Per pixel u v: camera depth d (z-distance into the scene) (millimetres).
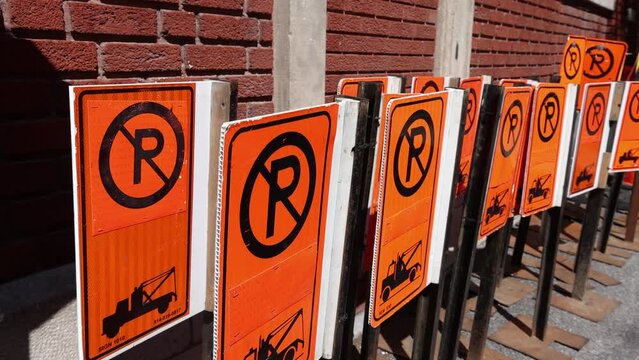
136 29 2006
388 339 3406
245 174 1184
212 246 1498
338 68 3268
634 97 3789
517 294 4090
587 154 3492
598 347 3410
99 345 1282
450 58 4445
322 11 2863
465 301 2600
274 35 2684
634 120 3867
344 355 1867
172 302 1495
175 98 1363
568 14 7527
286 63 2719
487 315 2994
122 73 1984
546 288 3359
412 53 4047
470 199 2459
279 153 1288
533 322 3471
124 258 1312
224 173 1114
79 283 1199
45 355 1792
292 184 1365
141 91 1269
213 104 1489
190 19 2217
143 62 2053
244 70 2557
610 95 3607
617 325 3707
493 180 2574
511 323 3668
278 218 1339
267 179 1266
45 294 1765
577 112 3275
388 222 1763
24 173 1745
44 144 1781
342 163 1585
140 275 1368
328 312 1720
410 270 2023
